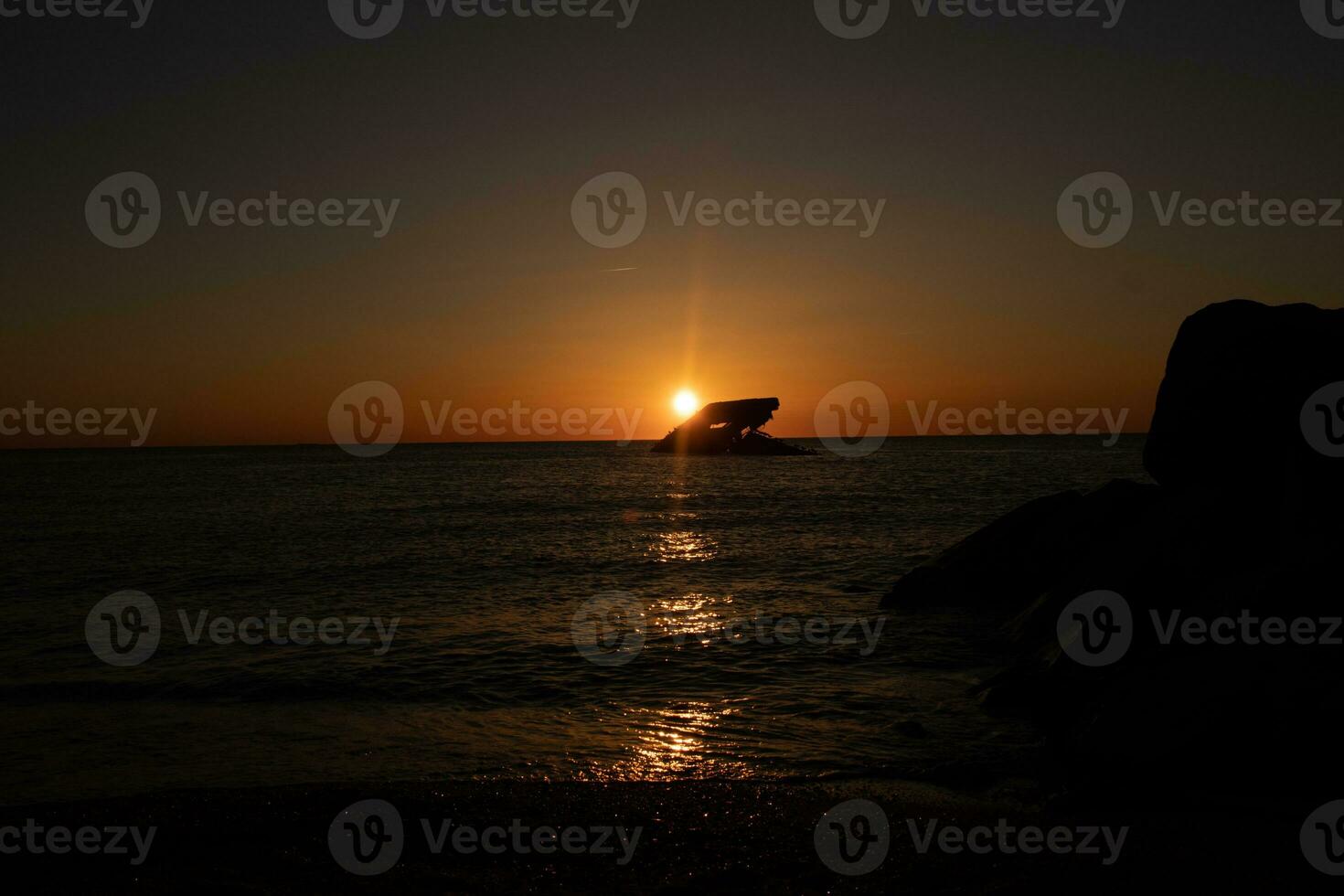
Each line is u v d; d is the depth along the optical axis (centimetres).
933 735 876
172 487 6297
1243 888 535
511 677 1141
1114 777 686
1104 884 550
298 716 974
